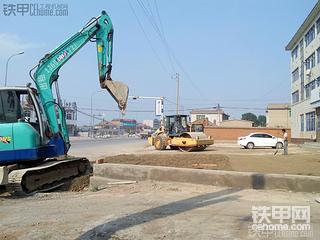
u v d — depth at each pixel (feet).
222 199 32.71
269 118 325.21
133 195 35.29
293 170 51.39
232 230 23.48
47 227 25.17
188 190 36.94
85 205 31.73
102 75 51.13
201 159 66.49
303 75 169.27
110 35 52.54
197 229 23.73
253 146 130.00
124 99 50.08
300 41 175.52
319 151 107.14
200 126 135.95
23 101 44.75
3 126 42.57
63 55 50.85
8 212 30.76
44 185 45.52
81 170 55.31
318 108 140.77
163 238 22.30
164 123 126.93
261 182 37.52
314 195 34.53
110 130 444.55
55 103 49.83
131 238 22.49
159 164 58.85
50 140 47.67
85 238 22.72
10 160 42.50
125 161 62.49
